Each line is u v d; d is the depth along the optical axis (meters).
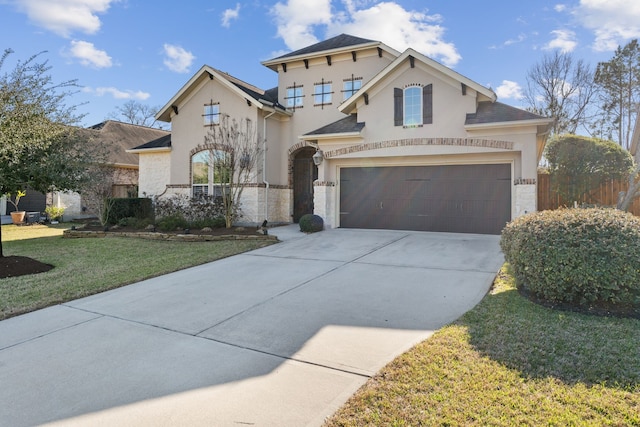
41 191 10.40
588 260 5.04
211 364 3.98
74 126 10.73
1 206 21.88
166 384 3.59
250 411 3.10
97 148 13.70
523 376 3.42
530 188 11.68
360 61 16.94
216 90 16.88
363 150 13.95
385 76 13.52
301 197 17.88
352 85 17.03
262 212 16.16
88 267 9.09
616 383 3.28
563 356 3.79
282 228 15.39
